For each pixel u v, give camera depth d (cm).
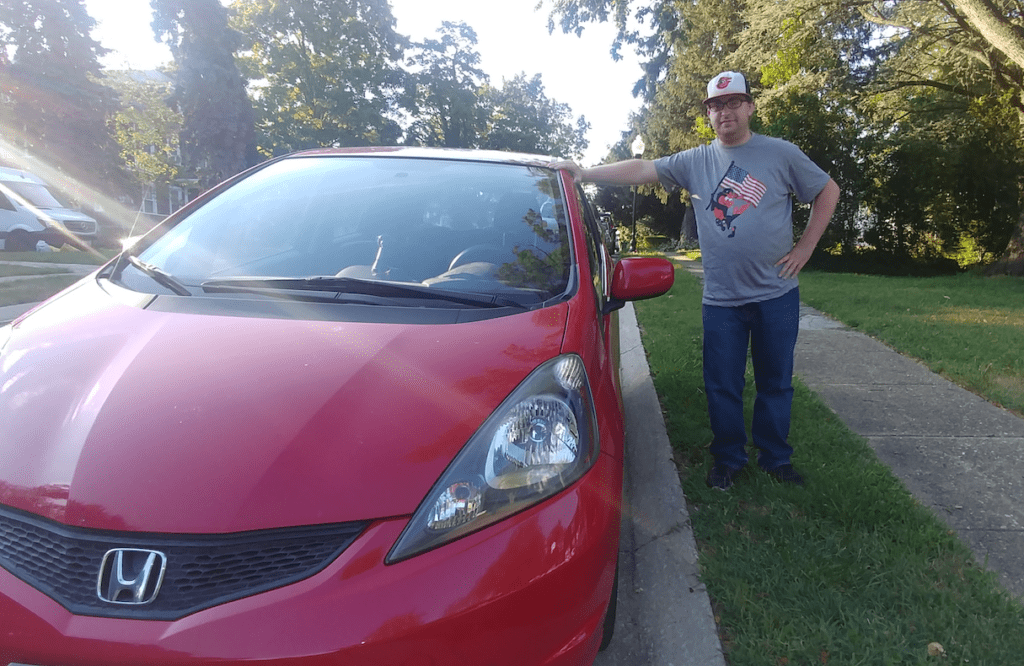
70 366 179
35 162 3516
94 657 133
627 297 273
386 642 135
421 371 173
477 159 318
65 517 145
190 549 140
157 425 156
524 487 157
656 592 250
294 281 225
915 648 214
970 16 1491
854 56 2005
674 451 371
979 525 296
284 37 4094
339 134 4138
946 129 2070
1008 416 432
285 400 162
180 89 3331
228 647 132
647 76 3597
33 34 3472
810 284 1166
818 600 236
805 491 315
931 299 936
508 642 146
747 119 310
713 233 318
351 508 145
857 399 467
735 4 2478
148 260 248
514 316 206
